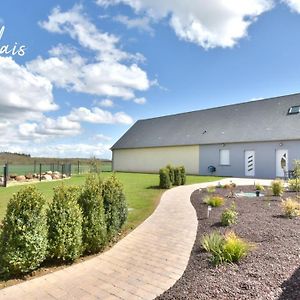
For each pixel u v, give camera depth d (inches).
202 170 1069.1
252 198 436.8
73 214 198.8
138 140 1346.0
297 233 221.9
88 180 242.8
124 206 268.5
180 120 1301.7
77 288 159.5
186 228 278.2
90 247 215.3
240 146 966.4
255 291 129.2
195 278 154.5
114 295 150.7
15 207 175.0
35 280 170.1
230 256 169.2
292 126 884.6
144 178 885.2
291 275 144.3
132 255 210.8
